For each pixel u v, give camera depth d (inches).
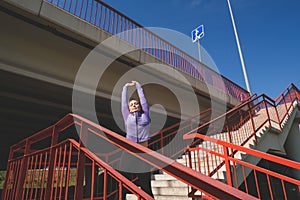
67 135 454.6
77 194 74.3
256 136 231.8
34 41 226.4
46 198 94.1
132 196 177.0
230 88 499.8
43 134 125.4
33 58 229.6
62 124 108.0
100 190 340.2
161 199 166.4
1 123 370.3
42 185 105.0
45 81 237.1
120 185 60.0
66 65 255.4
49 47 237.6
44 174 107.2
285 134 302.4
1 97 273.9
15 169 145.4
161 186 180.1
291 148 382.3
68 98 301.9
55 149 105.0
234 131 311.7
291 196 429.1
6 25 205.8
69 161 88.2
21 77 226.7
